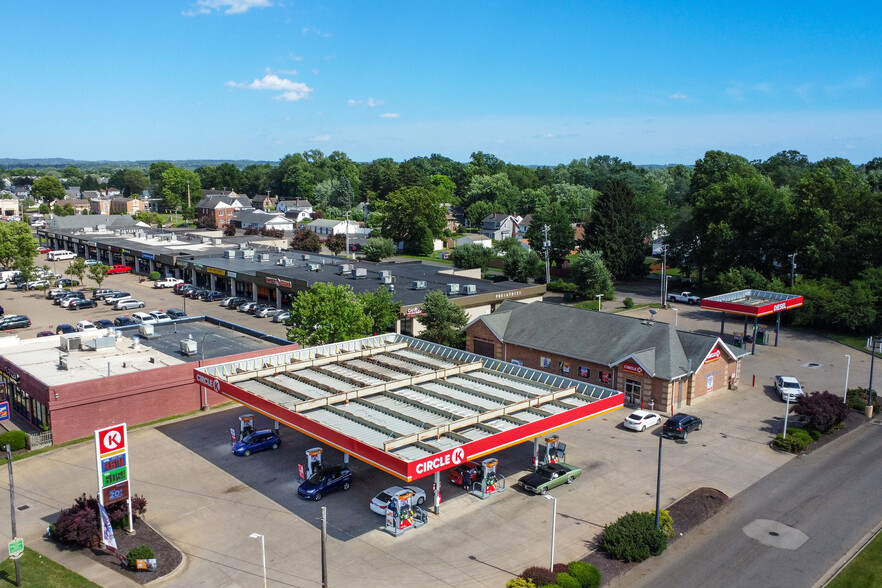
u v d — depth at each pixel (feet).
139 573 91.30
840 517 108.27
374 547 97.91
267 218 548.72
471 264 346.74
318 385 134.72
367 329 181.88
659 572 92.32
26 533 102.63
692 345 165.99
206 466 126.72
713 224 305.73
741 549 98.48
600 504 111.96
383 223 474.49
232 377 137.28
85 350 168.35
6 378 157.89
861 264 263.90
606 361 167.84
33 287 312.29
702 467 127.75
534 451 123.65
